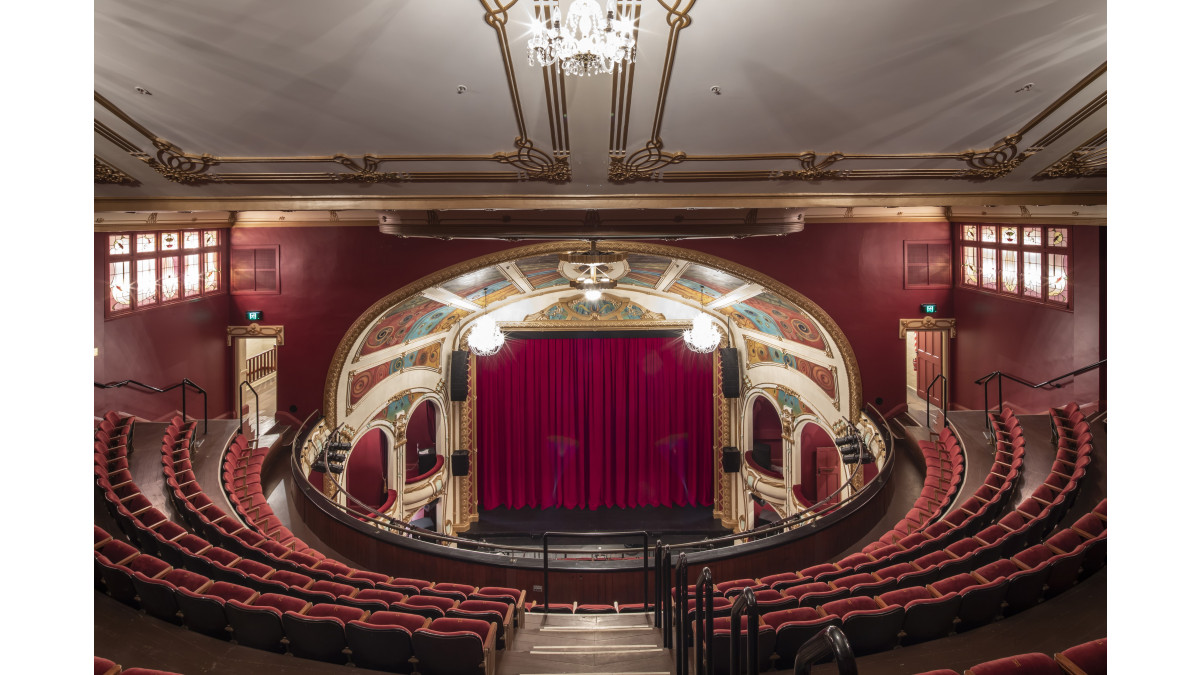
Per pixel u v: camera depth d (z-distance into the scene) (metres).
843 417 16.55
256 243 15.76
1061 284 13.57
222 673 5.66
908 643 6.16
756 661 3.85
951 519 9.78
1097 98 6.50
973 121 6.92
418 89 6.30
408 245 15.55
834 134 7.16
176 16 5.29
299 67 5.95
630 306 21.55
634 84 6.25
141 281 13.68
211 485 11.28
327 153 7.52
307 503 12.26
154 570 6.70
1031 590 6.53
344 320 15.78
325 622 5.76
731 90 6.37
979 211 15.00
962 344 16.11
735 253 15.69
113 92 6.32
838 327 15.91
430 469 21.14
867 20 5.42
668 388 22.81
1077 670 4.68
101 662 4.74
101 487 9.25
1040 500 9.39
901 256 15.91
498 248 15.12
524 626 7.34
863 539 12.02
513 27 5.47
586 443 23.12
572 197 8.65
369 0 5.16
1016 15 5.35
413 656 5.79
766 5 5.27
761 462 23.22
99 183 8.27
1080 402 13.16
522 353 22.58
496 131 7.07
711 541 10.88
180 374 14.59
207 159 7.63
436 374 20.84
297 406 15.93
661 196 8.66
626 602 10.14
